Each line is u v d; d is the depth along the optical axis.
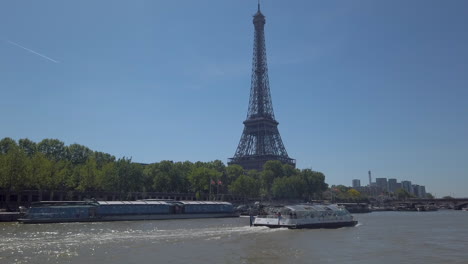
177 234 89.62
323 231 104.06
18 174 145.50
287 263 56.12
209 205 168.50
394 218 196.12
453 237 91.62
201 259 58.44
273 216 113.31
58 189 185.88
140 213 148.12
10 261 56.12
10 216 127.00
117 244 72.62
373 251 67.75
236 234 90.88
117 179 192.88
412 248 71.88
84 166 185.38
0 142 186.12
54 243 73.25
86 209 135.88
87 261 56.41
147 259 58.12
